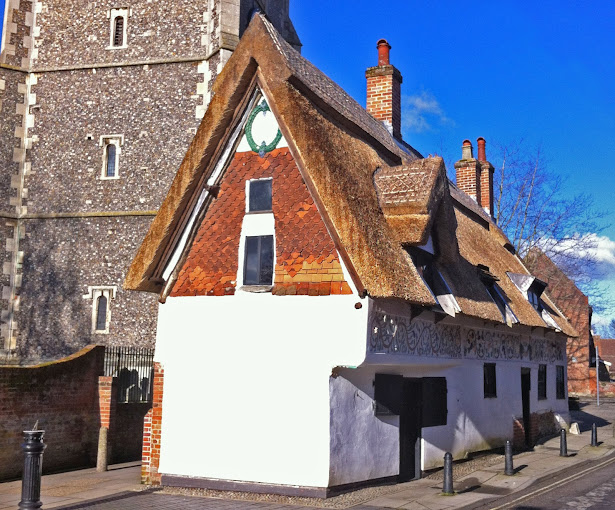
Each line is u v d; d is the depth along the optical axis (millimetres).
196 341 11742
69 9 21125
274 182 11609
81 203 20109
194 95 19828
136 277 12109
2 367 12484
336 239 10742
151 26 20500
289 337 10977
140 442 15758
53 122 20703
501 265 19953
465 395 14906
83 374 14312
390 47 19453
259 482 10820
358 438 11211
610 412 31734
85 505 10000
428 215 11758
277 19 26062
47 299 19859
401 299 10672
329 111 12422
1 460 12273
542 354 21016
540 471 13797
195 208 12086
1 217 20172
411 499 10648
